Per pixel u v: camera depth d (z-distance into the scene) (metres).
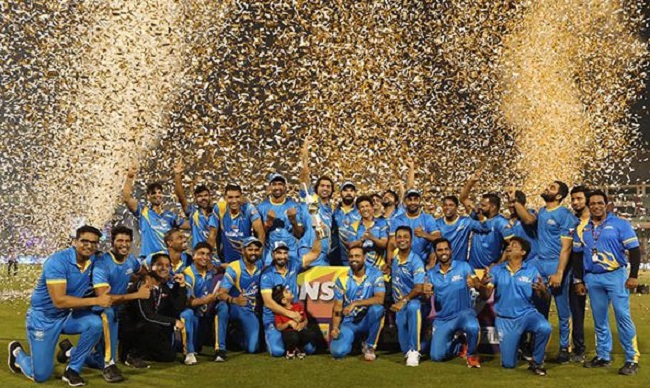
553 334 8.69
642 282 18.73
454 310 6.74
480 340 7.31
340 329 7.02
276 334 7.10
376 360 6.85
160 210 8.23
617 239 6.27
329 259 8.06
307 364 6.62
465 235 7.70
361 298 6.96
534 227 7.33
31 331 5.68
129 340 6.62
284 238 7.68
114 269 6.06
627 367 6.18
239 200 7.72
